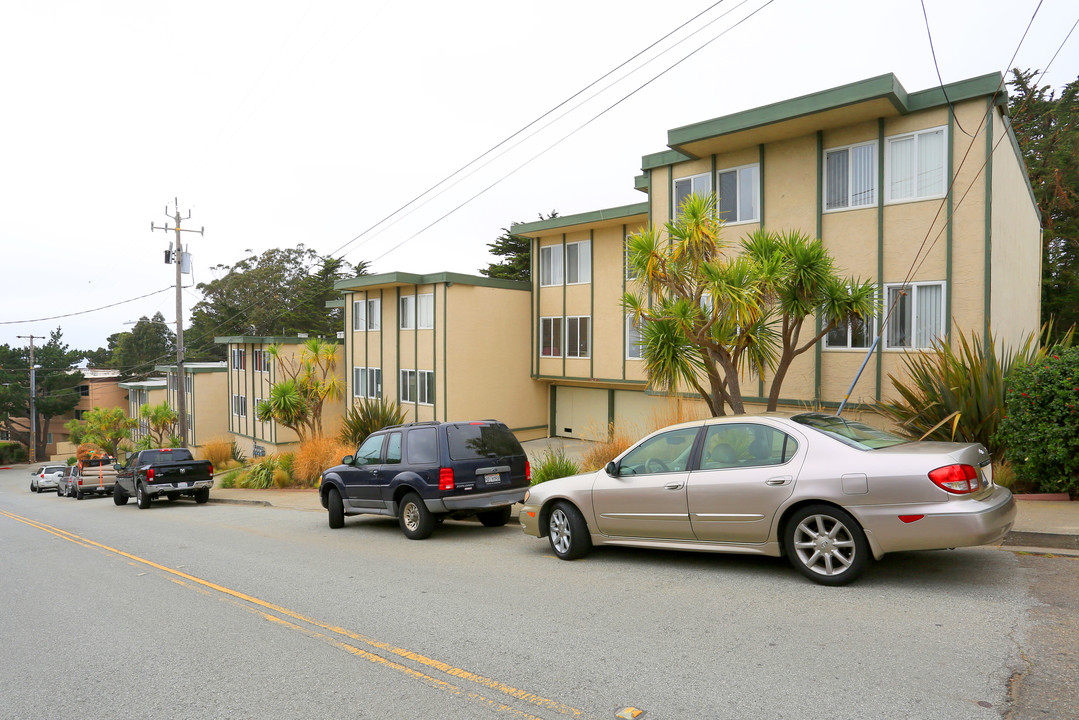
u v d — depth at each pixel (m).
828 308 10.56
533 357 26.98
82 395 66.75
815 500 5.91
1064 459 8.27
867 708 3.67
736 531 6.33
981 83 12.15
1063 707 3.55
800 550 6.04
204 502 20.61
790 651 4.53
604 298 24.17
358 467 11.20
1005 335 13.50
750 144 14.94
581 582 6.71
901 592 5.56
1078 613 4.86
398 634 5.51
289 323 51.72
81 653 5.56
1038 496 8.62
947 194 12.60
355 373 30.36
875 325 13.44
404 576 7.56
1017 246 15.02
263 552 9.79
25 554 11.28
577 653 4.79
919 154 12.98
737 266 10.27
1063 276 26.14
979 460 5.66
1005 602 5.18
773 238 10.74
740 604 5.59
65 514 19.20
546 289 26.41
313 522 13.12
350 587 7.20
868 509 5.61
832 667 4.23
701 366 11.12
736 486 6.30
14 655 5.63
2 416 62.28
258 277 52.19
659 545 6.96
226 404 42.91
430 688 4.40
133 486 20.80
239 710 4.25
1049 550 6.48
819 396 14.14
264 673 4.85
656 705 3.89
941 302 12.76
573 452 22.19
